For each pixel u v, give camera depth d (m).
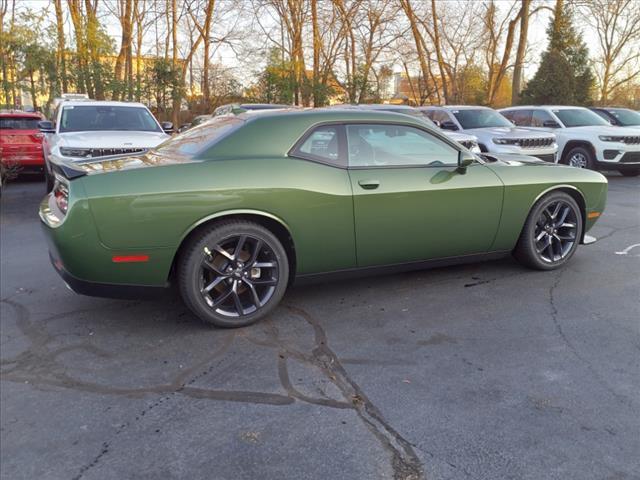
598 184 4.89
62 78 20.30
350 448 2.33
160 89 21.25
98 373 3.03
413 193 3.97
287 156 3.67
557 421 2.52
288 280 3.87
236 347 3.35
